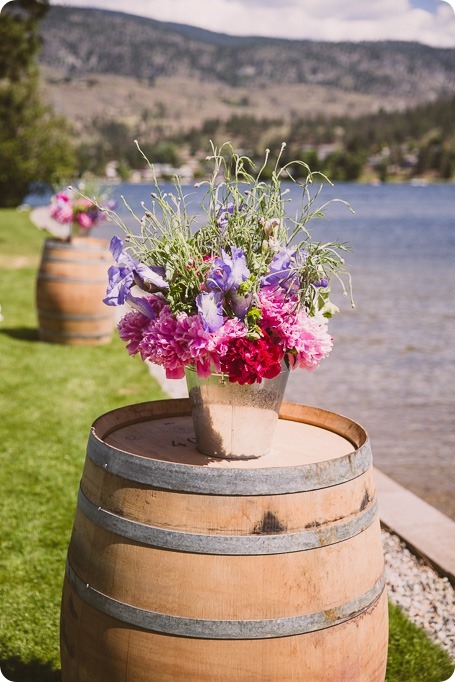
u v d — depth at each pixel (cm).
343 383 879
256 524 218
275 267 236
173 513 220
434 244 2975
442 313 1357
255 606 218
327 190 11594
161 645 221
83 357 871
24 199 4572
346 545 229
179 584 219
